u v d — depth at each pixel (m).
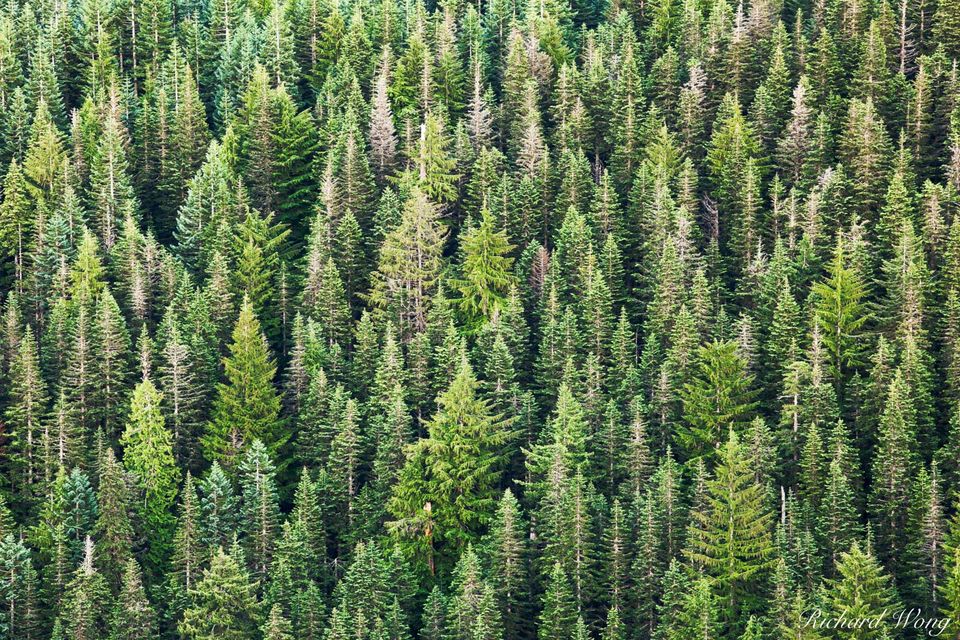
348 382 108.38
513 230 125.69
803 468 95.00
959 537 85.38
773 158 133.75
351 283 121.62
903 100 134.62
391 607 88.38
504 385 104.62
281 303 119.50
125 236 122.31
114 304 108.69
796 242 119.62
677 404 102.00
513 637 90.44
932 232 113.69
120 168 132.88
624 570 89.81
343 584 90.69
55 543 93.50
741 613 87.06
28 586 91.56
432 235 117.62
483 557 93.25
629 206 128.88
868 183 122.25
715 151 130.50
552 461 93.38
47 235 121.81
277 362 116.75
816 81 140.38
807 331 104.62
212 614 87.62
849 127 126.06
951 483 92.62
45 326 118.75
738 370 100.12
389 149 137.50
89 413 106.38
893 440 91.81
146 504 99.06
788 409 97.69
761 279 112.81
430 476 98.00
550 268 115.25
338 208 127.69
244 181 136.50
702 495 90.94
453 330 106.88
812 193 117.25
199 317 111.38
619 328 106.00
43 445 101.44
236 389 105.00
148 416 101.25
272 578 91.31
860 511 93.19
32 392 102.69
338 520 99.12
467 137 137.00
